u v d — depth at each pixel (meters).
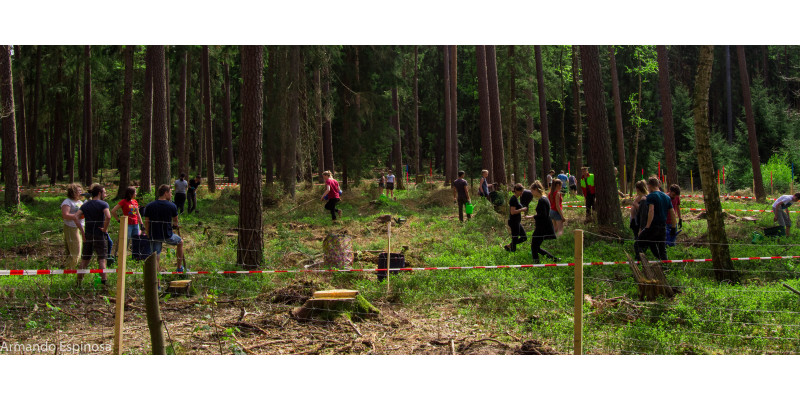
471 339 6.44
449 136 36.81
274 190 23.53
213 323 6.91
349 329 6.82
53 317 6.91
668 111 22.33
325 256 10.29
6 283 8.40
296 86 24.70
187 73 32.94
